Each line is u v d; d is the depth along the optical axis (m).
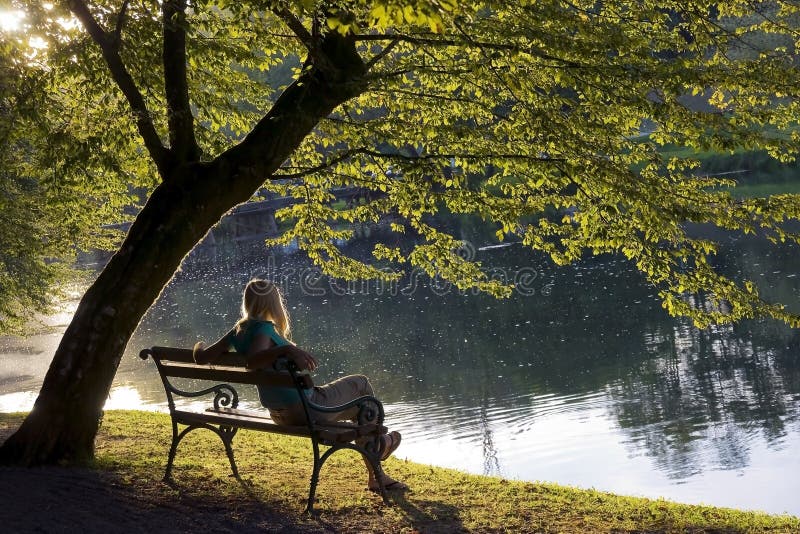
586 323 25.52
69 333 7.00
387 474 7.54
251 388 21.33
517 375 20.42
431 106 9.62
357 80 7.55
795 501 11.20
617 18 8.87
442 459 14.34
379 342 26.56
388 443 6.34
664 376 18.91
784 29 9.08
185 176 7.23
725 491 11.89
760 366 18.78
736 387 17.44
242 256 57.44
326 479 7.11
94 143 8.30
